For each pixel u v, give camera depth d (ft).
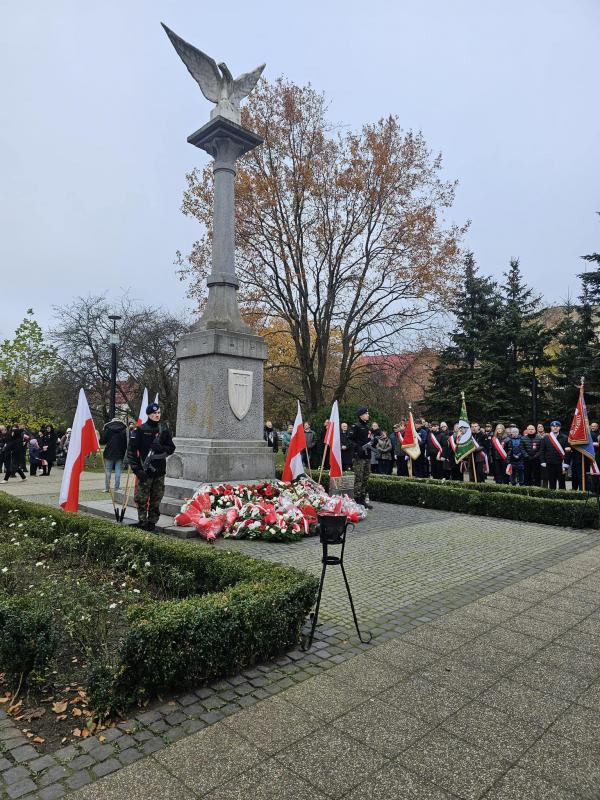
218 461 32.40
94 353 101.40
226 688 12.32
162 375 103.35
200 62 37.52
